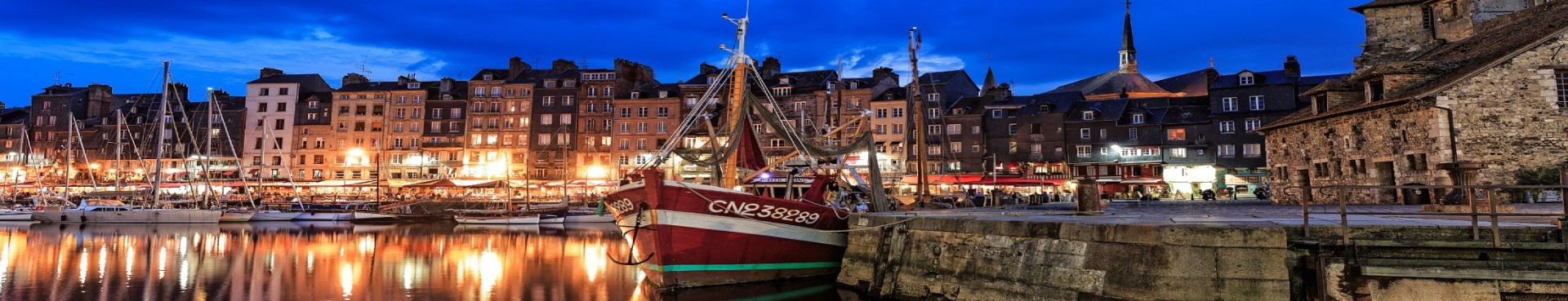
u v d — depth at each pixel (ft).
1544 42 94.17
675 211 62.13
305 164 328.90
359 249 114.11
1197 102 261.85
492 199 240.32
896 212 78.07
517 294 68.74
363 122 329.31
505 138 316.40
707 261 63.77
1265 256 39.93
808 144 78.28
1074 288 44.39
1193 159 244.83
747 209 64.44
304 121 334.03
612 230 167.12
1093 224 44.34
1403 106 99.76
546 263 92.99
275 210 206.69
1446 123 92.99
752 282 66.03
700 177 255.50
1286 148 131.85
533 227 179.22
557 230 167.02
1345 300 38.60
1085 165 256.93
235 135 331.16
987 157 268.41
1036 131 264.93
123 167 333.01
